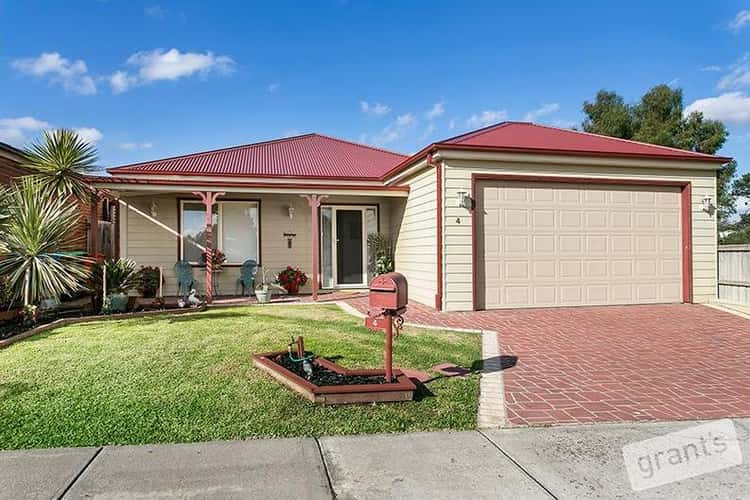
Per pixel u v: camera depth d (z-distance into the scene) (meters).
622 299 10.09
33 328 7.02
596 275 9.97
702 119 26.31
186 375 4.80
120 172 12.27
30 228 7.43
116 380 4.64
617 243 10.08
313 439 3.43
